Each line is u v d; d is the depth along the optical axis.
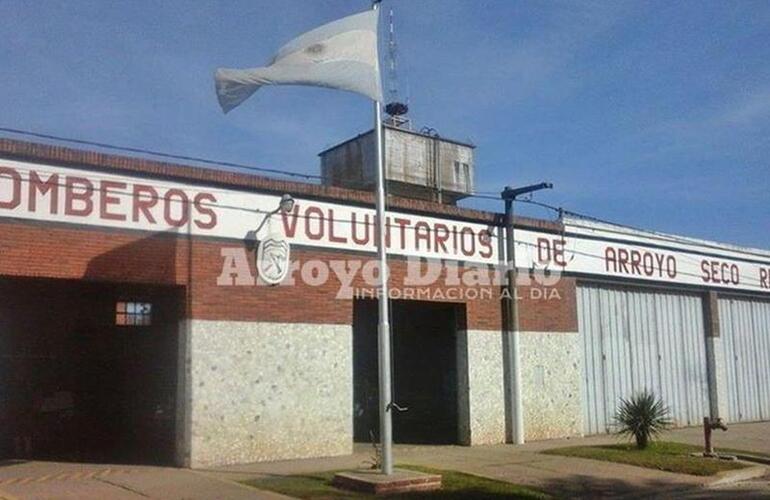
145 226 15.53
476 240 20.47
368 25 14.34
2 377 18.48
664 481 14.80
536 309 21.50
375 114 14.20
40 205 14.51
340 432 17.52
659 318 25.16
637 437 18.36
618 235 24.02
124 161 15.35
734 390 27.19
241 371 16.31
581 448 18.48
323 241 17.75
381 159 14.16
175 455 15.87
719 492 14.17
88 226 14.93
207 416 15.80
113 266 15.12
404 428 21.95
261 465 15.90
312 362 17.28
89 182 15.03
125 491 12.94
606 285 23.73
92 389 19.16
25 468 15.41
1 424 18.23
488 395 20.14
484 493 13.09
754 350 28.25
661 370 24.83
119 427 18.69
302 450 16.92
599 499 13.27
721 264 27.23
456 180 24.45
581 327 22.80
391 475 13.51
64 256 14.66
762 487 14.77
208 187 16.34
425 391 21.39
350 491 13.08
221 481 13.95
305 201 17.61
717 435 22.62
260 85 14.31
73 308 18.98
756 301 28.78
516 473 15.27
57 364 19.17
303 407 17.03
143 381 18.08
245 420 16.23
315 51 14.27
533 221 21.80
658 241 25.16
